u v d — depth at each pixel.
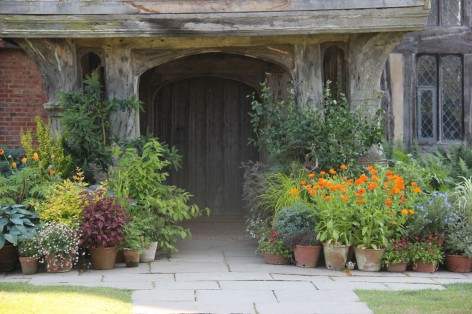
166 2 9.26
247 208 11.13
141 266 8.20
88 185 9.24
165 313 5.82
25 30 9.25
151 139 9.26
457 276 7.79
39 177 8.63
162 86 12.66
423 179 9.68
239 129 13.32
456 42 12.46
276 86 11.60
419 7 9.12
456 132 12.60
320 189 8.49
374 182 8.25
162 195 9.09
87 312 5.68
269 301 6.33
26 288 6.60
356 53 9.74
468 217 8.38
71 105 9.46
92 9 9.23
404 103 12.41
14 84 12.40
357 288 6.97
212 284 7.10
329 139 9.30
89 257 8.51
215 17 9.25
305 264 8.16
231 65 12.19
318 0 9.21
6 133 12.40
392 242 8.04
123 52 9.84
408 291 6.74
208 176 13.33
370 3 9.18
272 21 9.25
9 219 7.80
